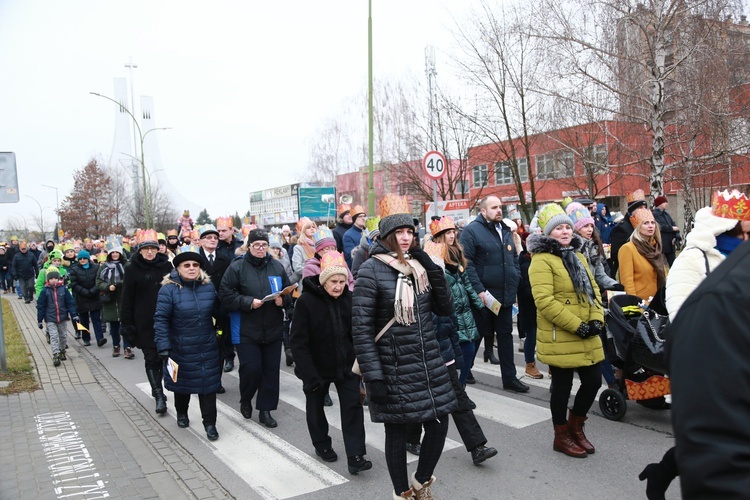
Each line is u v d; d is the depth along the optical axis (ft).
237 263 19.61
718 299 4.32
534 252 14.99
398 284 11.69
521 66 59.26
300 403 22.08
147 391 24.54
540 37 48.55
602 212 37.37
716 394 4.10
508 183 101.91
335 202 116.67
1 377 26.00
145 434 18.74
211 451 17.03
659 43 44.06
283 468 15.60
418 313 11.85
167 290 18.06
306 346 15.47
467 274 19.56
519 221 34.65
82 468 15.65
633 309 17.56
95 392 24.17
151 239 22.26
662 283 20.35
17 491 14.15
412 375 11.64
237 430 18.99
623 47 46.70
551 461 15.02
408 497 11.92
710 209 12.59
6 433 18.67
